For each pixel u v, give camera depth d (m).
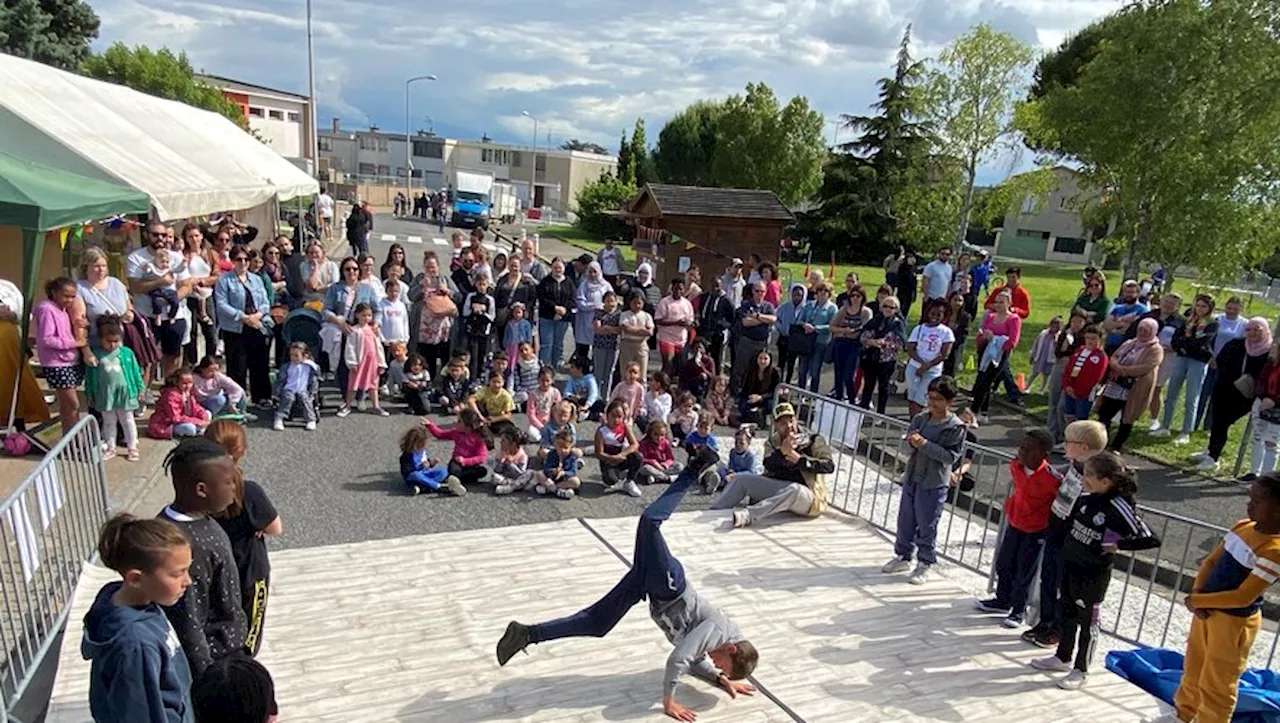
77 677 4.37
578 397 10.39
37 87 11.05
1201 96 17.00
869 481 9.44
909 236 32.88
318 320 10.33
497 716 4.44
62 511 5.13
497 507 7.64
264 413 9.56
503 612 5.54
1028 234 52.72
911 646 5.53
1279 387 8.87
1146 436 10.85
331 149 91.38
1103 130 18.20
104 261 8.02
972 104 26.62
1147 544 4.85
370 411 10.05
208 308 10.49
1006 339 11.59
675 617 4.53
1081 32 40.09
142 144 11.37
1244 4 16.73
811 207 44.34
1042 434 5.68
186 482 3.26
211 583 3.30
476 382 10.73
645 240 21.36
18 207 6.94
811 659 5.28
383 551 6.35
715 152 44.69
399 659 4.91
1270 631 6.63
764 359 10.90
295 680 4.62
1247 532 4.38
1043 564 5.54
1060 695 5.06
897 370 13.90
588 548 6.63
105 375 7.26
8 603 4.19
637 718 4.49
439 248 32.09
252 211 21.52
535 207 75.81
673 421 10.04
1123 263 19.69
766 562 6.73
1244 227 16.97
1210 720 4.51
